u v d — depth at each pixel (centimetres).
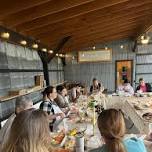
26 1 305
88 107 343
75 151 169
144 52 867
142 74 879
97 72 915
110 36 802
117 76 898
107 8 450
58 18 415
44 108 306
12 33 397
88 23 534
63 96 449
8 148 106
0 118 344
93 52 909
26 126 106
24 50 491
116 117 120
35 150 104
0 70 362
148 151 170
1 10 310
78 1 348
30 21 401
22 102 221
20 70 455
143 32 635
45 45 629
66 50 916
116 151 112
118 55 892
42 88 556
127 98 508
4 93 372
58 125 251
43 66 650
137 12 525
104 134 120
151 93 568
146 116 293
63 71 948
